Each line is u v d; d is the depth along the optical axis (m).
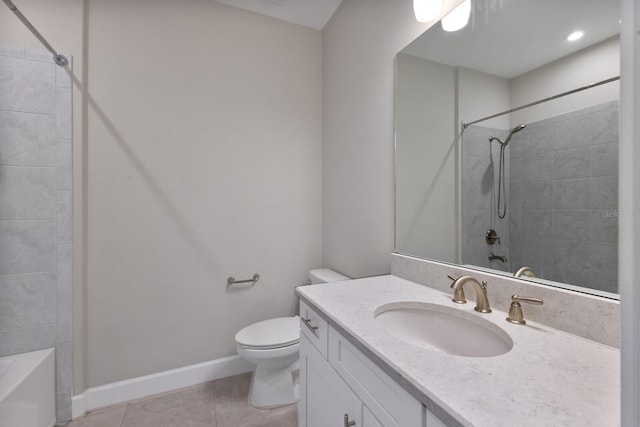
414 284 1.32
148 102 1.80
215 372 1.97
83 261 1.64
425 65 1.33
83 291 1.65
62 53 1.58
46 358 1.49
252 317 2.10
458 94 1.19
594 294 0.80
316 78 2.30
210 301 1.97
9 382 1.28
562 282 0.87
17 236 1.51
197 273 1.94
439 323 1.03
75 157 1.61
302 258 2.25
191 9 1.92
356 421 0.82
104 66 1.70
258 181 2.11
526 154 0.96
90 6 1.67
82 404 1.62
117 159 1.73
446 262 1.24
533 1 0.95
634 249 0.37
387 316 1.05
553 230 0.89
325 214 2.25
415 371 0.62
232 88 2.03
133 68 1.76
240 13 2.06
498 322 0.89
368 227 1.74
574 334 0.80
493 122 1.06
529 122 0.95
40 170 1.54
